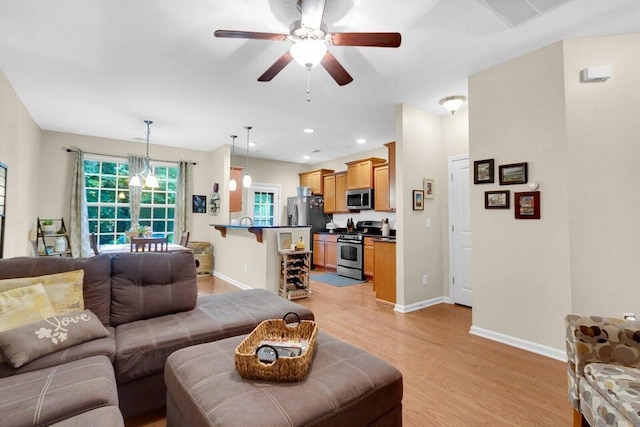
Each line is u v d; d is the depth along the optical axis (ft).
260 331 5.60
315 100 11.89
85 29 7.33
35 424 3.60
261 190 24.39
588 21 7.14
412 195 12.58
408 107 12.42
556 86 8.07
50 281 6.16
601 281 7.70
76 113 13.28
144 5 6.48
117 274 7.13
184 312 7.49
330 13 6.72
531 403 6.27
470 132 9.99
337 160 24.32
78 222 16.22
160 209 19.40
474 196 9.89
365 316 11.75
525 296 8.72
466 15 6.87
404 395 6.56
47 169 15.78
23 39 7.75
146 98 11.65
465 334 9.93
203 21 7.03
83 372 4.65
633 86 7.63
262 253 14.74
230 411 3.65
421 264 12.89
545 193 8.30
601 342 5.06
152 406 5.77
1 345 4.71
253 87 10.66
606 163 7.71
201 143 18.85
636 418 3.65
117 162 17.83
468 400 6.38
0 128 9.62
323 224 24.30
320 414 3.79
